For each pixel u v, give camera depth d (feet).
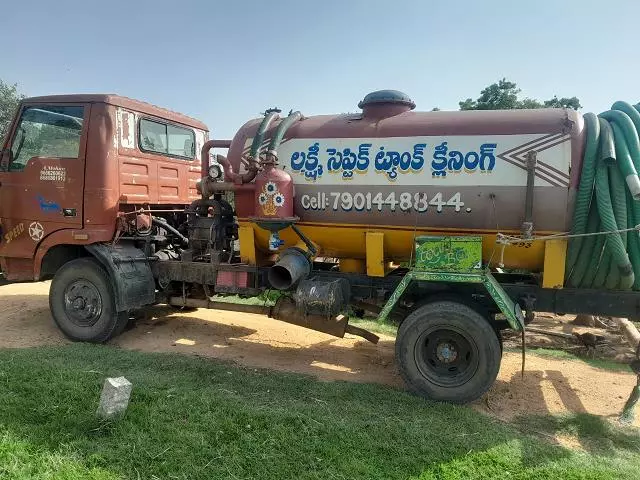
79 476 10.05
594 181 14.14
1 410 12.49
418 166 15.72
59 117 19.86
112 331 19.61
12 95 80.53
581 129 14.58
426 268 15.20
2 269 20.93
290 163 17.22
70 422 12.02
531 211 14.61
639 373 14.53
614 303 14.96
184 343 20.61
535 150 14.65
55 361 16.30
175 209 23.50
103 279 19.38
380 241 16.51
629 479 10.98
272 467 10.71
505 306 14.23
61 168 19.66
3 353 17.19
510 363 19.45
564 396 16.21
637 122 14.48
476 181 15.19
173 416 12.69
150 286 20.07
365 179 16.34
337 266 19.30
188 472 10.38
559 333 23.53
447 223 15.67
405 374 15.16
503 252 15.61
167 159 22.79
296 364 18.48
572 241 14.65
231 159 18.30
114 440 11.40
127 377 15.21
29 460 10.47
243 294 18.98
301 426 12.40
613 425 13.99
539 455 11.91
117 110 19.74
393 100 16.61
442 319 14.70
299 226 17.56
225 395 14.29
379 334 23.11
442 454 11.68
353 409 13.78
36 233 20.16
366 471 10.75
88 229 19.44
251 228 18.38
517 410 14.99
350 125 16.87
